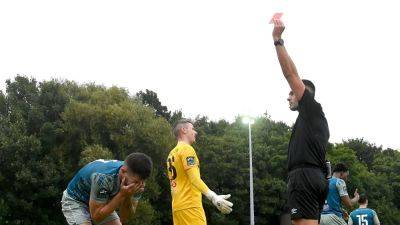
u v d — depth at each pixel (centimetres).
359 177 5488
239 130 5675
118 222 555
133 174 476
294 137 521
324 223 931
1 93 3716
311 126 507
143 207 3284
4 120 3453
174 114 5303
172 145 3634
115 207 488
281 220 4891
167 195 3947
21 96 3762
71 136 3428
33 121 3553
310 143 505
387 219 5516
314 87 542
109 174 501
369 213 1143
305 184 500
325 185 508
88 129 3475
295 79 509
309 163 504
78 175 535
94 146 3216
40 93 3697
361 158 6856
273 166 5094
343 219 939
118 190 505
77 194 538
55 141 3459
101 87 3988
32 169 3269
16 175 3158
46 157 3350
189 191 677
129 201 534
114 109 3500
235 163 4731
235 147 4884
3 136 3266
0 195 3259
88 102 3659
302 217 499
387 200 5825
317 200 505
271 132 5672
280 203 4838
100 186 499
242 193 4669
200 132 4816
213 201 634
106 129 3503
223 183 4769
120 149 3475
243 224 4725
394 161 6575
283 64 509
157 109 5406
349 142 6975
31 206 3219
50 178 3275
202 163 4638
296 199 505
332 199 938
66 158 3434
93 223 544
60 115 3494
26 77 3797
